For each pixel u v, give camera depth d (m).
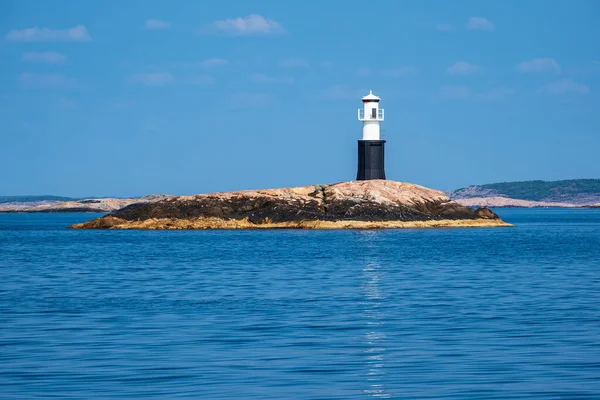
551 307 70.88
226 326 61.53
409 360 49.22
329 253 137.38
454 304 73.25
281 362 48.84
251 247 152.62
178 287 88.19
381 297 78.75
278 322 63.44
